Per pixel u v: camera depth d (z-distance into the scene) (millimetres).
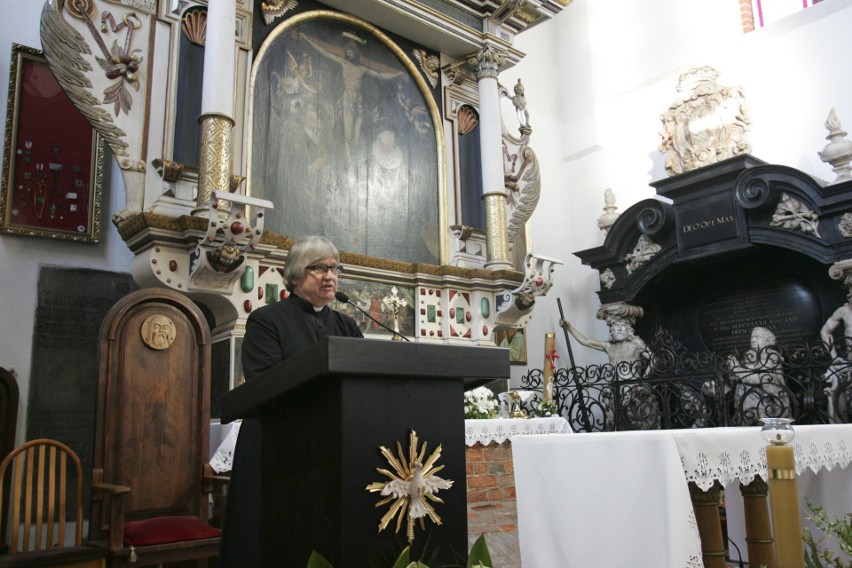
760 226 7656
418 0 7098
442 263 7227
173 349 4199
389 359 1564
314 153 6508
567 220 10305
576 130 10359
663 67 9672
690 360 7602
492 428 4910
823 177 8062
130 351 4047
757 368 7488
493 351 1763
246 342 2350
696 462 2518
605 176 10047
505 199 7445
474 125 7875
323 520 1561
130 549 3320
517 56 8023
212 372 5516
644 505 2506
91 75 5289
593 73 10328
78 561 3258
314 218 6379
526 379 8539
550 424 5277
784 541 1620
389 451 1587
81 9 5316
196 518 3736
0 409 4945
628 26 10141
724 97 8609
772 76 8633
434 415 1690
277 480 1792
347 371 1494
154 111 5520
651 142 9672
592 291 9891
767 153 8539
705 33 9352
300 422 1708
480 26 7707
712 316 8742
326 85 6746
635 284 8680
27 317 5285
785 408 7160
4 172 5344
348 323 2602
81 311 5508
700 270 8750
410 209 7129
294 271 2434
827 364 6727
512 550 4637
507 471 5066
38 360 5254
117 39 5457
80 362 5422
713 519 2766
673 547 2338
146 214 4973
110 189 5836
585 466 2736
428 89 7500
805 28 8445
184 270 5188
